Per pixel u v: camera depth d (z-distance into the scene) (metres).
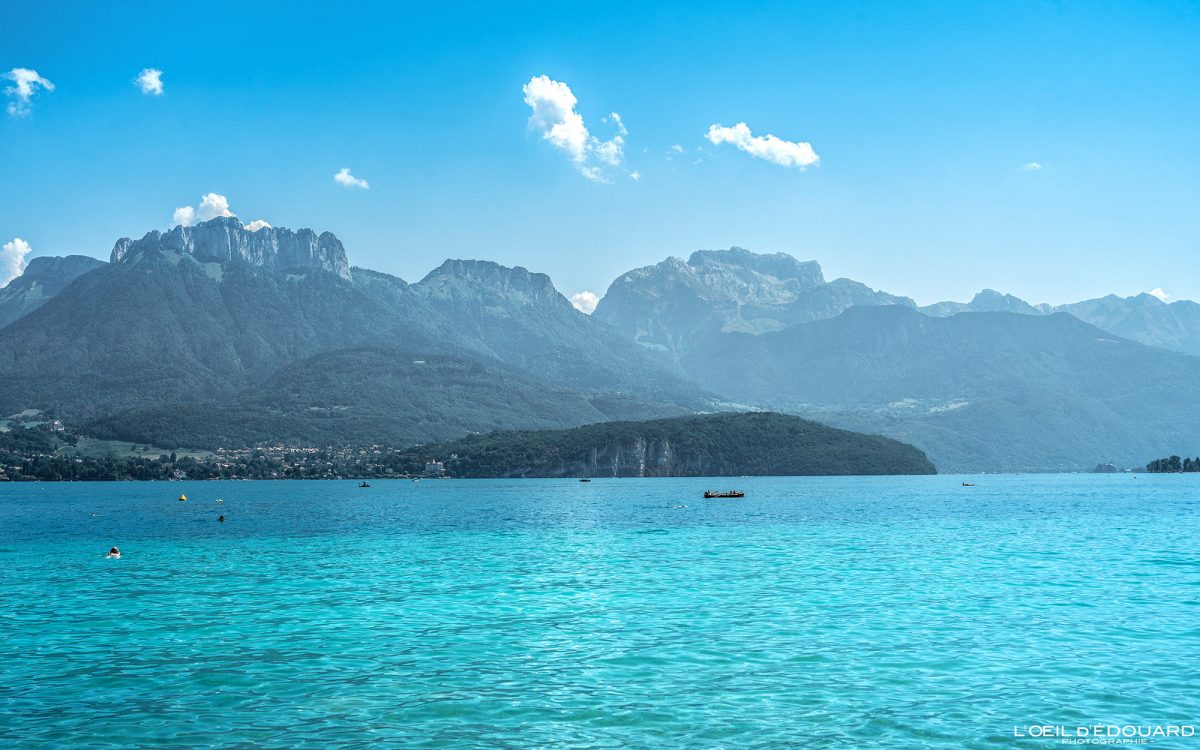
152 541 108.06
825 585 66.44
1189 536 104.56
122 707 36.78
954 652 44.62
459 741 32.72
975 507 174.50
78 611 57.97
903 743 32.28
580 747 32.06
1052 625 50.81
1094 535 107.06
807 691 38.34
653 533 115.25
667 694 38.12
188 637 49.47
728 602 59.38
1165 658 43.03
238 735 33.47
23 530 126.62
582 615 55.19
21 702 37.47
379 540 107.62
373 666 42.97
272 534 117.81
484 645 47.09
